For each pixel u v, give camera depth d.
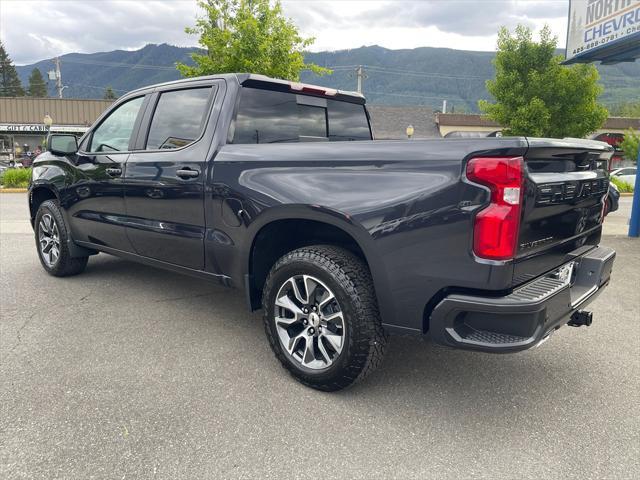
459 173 2.18
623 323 4.02
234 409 2.58
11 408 2.53
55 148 4.30
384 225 2.38
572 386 2.92
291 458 2.18
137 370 3.00
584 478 2.09
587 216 2.97
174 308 4.16
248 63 12.40
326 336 2.67
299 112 3.70
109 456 2.16
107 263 5.68
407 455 2.22
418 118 42.19
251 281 3.11
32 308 4.09
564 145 2.37
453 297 2.23
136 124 3.93
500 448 2.29
